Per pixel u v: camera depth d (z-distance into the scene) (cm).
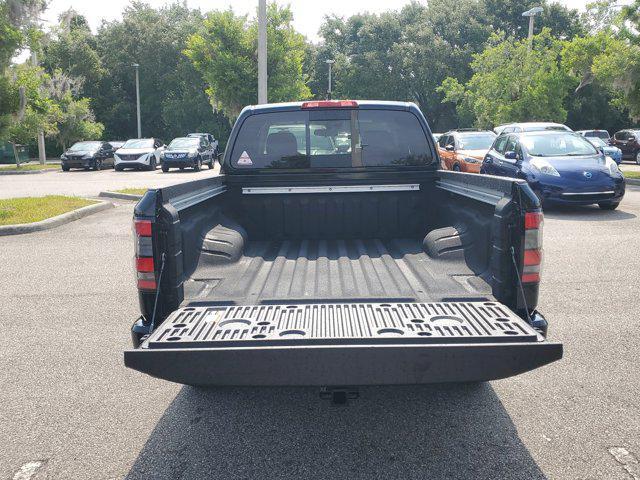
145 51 6294
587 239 1000
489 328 297
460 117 5553
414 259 429
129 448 356
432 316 317
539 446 350
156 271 337
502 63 3188
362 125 502
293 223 514
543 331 339
